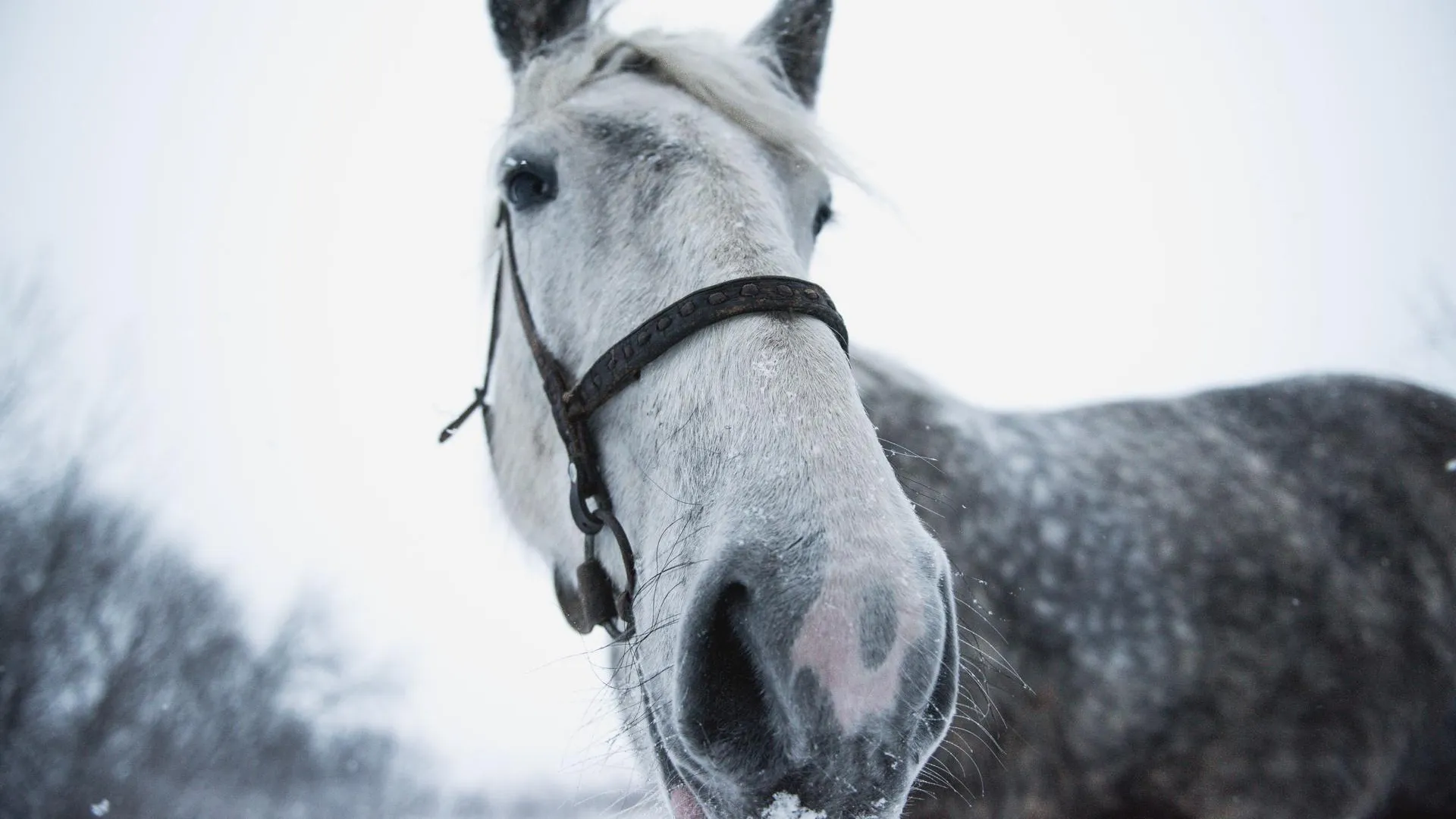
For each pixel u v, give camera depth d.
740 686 1.09
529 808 24.44
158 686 14.68
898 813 0.98
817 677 0.98
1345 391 2.64
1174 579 2.17
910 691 0.99
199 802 15.21
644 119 1.67
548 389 1.65
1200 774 2.00
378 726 22.42
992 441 2.36
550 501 1.86
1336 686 2.10
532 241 1.74
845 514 1.04
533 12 2.08
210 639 16.16
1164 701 2.04
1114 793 1.99
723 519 1.11
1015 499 2.22
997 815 1.91
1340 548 2.31
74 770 12.95
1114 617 2.11
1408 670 2.18
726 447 1.17
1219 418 2.62
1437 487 2.42
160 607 14.70
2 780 12.20
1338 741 2.05
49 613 12.77
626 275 1.49
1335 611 2.19
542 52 2.02
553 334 1.66
